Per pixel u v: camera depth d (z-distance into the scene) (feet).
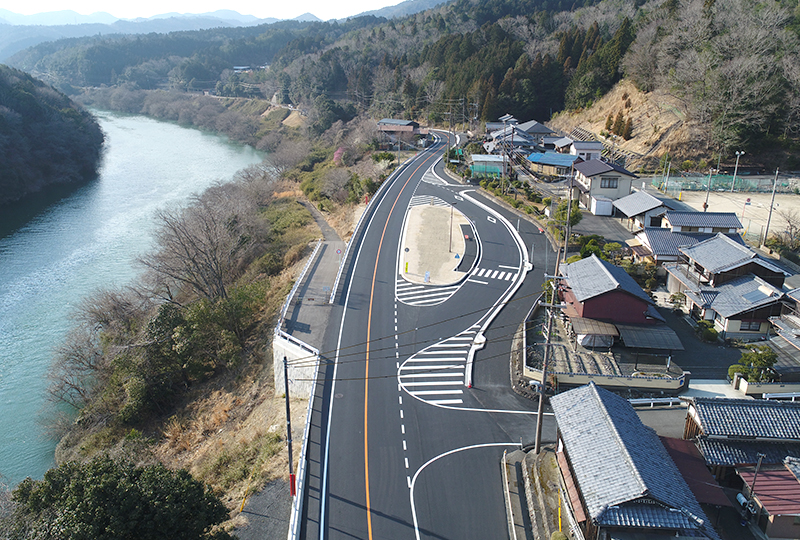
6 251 265.34
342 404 127.13
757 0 317.22
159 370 160.56
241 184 326.85
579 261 162.61
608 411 92.79
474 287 184.34
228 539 80.89
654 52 344.90
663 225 198.90
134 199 344.08
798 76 266.16
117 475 79.46
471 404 126.82
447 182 311.88
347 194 312.71
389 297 179.42
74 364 167.63
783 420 95.04
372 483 103.71
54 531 70.08
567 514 91.66
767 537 84.53
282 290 195.21
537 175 311.27
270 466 110.73
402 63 596.70
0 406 160.76
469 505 98.32
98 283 231.30
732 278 152.35
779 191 256.32
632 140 328.90
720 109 284.61
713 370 134.10
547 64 451.94
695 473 90.02
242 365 160.04
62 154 389.80
